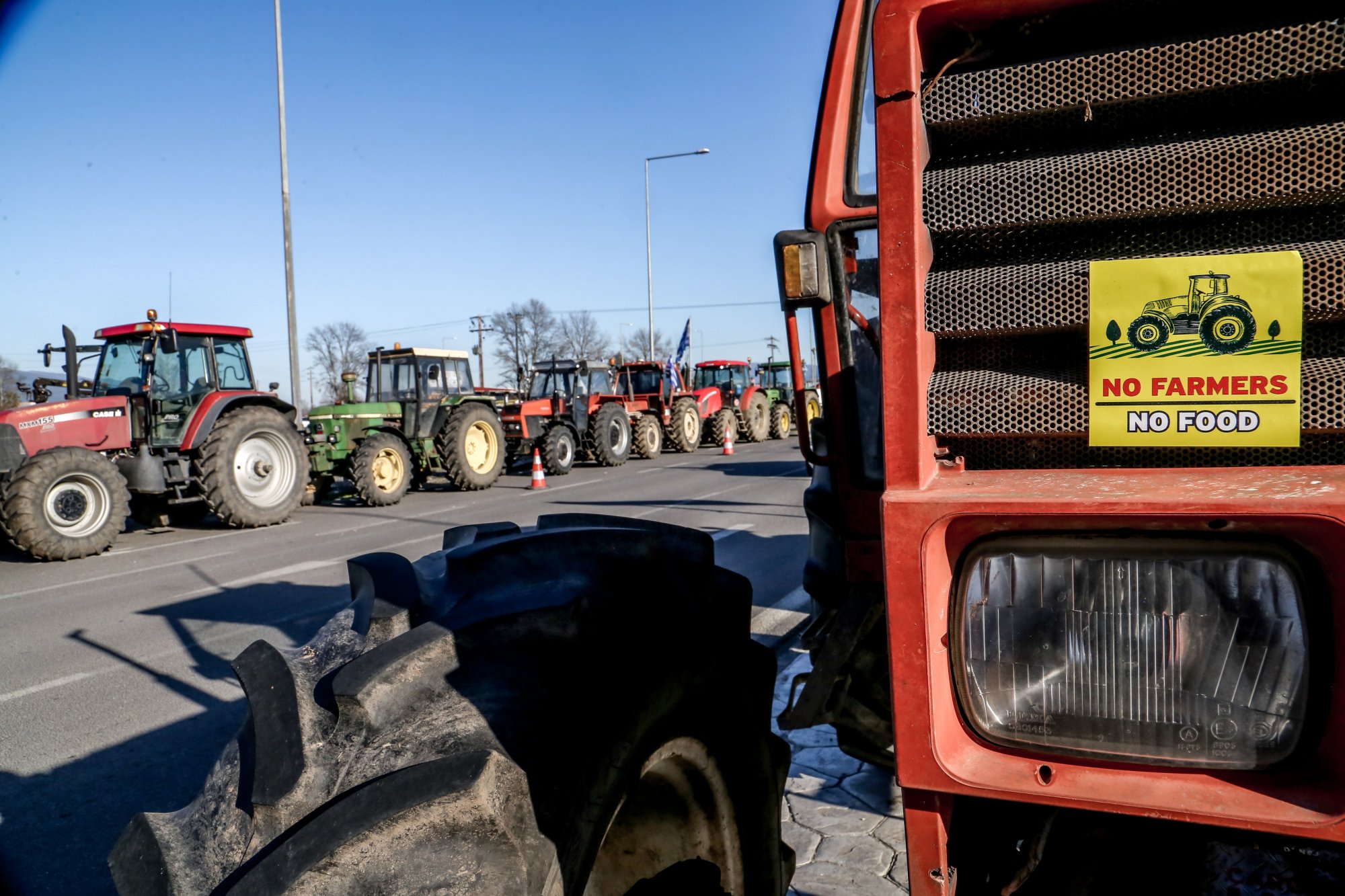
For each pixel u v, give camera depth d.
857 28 1.79
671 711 1.39
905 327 1.14
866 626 1.84
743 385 26.59
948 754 1.12
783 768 1.73
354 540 9.28
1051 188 1.13
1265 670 1.00
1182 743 1.04
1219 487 1.01
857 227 1.80
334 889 0.98
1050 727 1.10
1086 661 1.08
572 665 1.27
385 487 12.63
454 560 1.45
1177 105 1.09
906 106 1.14
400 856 1.01
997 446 1.19
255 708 1.23
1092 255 1.14
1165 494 1.01
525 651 1.26
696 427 22.25
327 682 1.27
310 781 1.12
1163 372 1.08
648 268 28.80
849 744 2.41
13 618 6.35
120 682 4.73
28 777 3.59
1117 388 1.10
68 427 9.93
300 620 5.84
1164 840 1.30
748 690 1.61
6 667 5.08
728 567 6.95
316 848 0.99
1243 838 1.25
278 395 11.55
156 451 10.63
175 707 4.34
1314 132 1.02
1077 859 1.33
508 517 10.61
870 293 1.87
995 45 1.15
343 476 13.45
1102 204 1.11
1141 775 1.06
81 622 6.12
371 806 1.02
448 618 1.29
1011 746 1.11
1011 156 1.17
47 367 11.32
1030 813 1.40
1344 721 0.95
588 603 1.34
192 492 11.42
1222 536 1.00
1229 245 1.08
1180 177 1.07
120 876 1.19
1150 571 1.05
